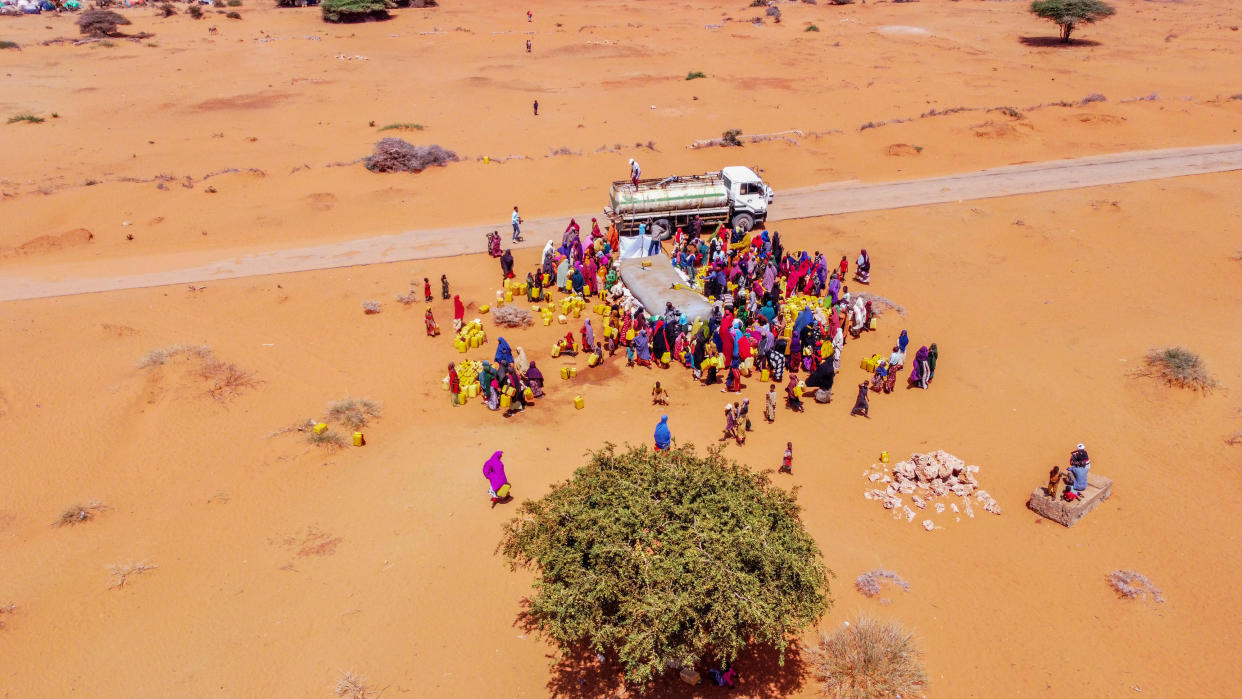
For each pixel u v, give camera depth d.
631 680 13.77
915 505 18.64
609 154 45.94
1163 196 38.75
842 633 14.92
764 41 85.06
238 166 45.34
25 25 88.25
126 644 14.63
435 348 26.12
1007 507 18.83
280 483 19.25
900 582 16.34
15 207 37.06
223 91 64.75
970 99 60.31
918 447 20.98
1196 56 73.50
